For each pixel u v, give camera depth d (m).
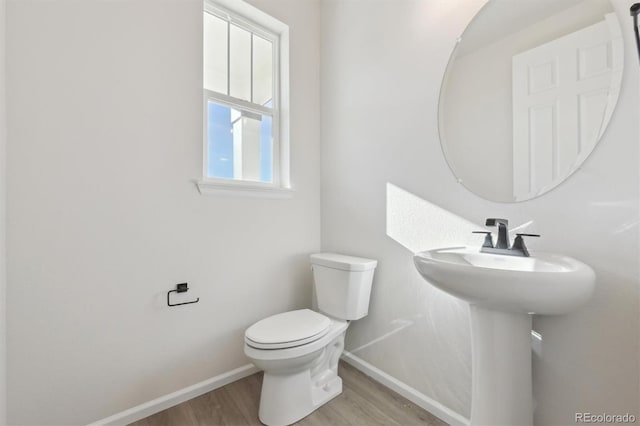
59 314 1.20
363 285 1.63
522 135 1.15
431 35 1.45
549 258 0.97
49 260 1.18
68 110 1.22
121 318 1.35
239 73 1.90
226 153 1.83
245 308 1.76
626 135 0.92
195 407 1.46
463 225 1.33
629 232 0.92
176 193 1.51
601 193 0.97
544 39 1.10
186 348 1.54
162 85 1.47
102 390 1.30
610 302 0.95
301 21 2.04
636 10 0.89
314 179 2.11
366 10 1.79
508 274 0.80
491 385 1.00
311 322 1.46
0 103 1.06
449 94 1.38
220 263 1.66
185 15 1.54
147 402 1.41
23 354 1.13
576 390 1.00
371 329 1.73
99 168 1.29
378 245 1.71
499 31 1.22
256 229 1.81
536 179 1.11
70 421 1.23
